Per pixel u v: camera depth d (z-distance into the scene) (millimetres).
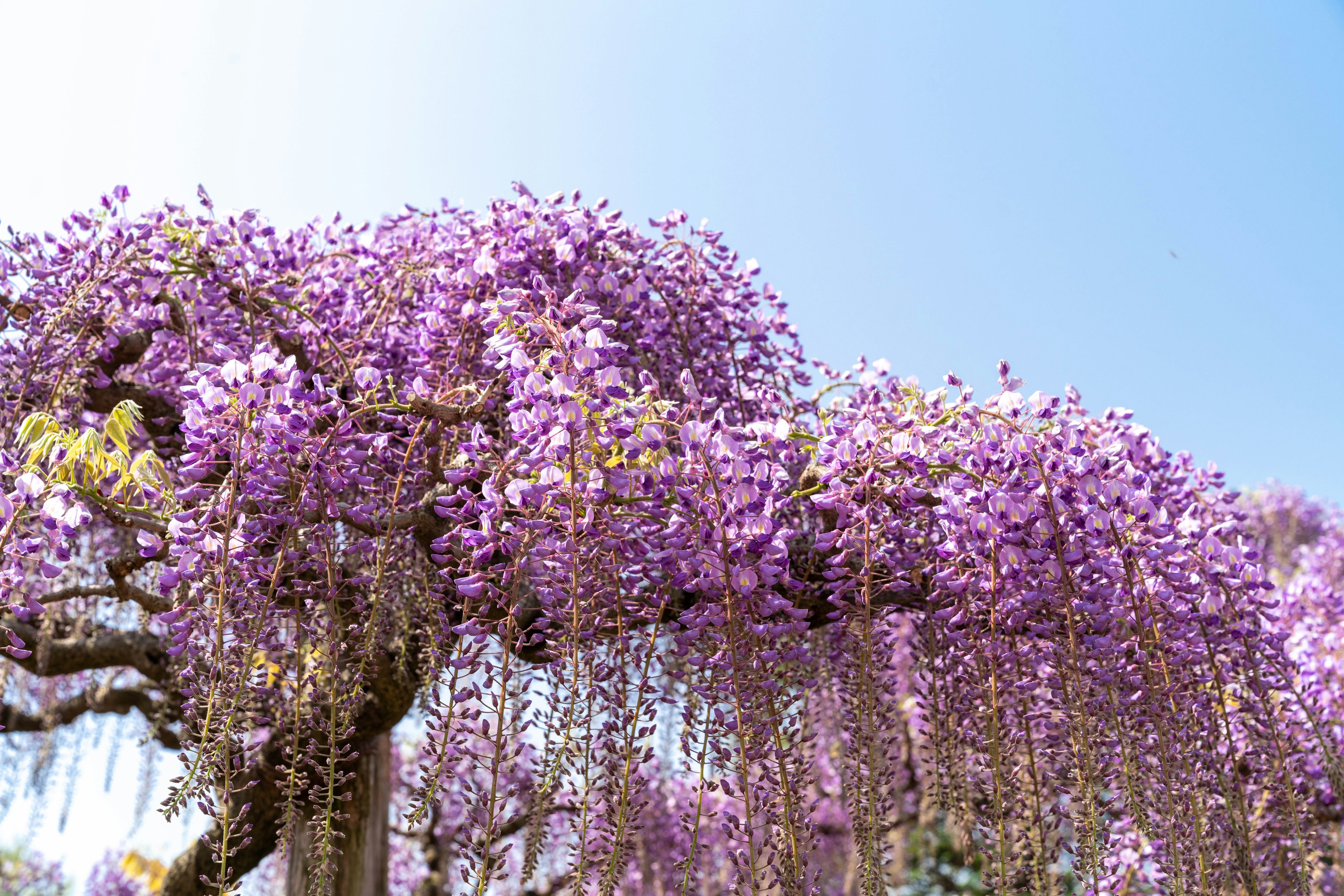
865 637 2078
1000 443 2117
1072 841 2049
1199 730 2168
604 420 1877
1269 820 2422
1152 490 2682
